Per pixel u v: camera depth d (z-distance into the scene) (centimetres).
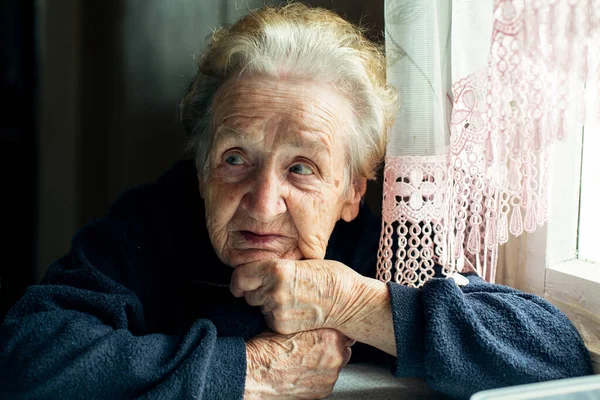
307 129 98
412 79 104
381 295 98
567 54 79
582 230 122
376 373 114
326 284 97
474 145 96
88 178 152
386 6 107
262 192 97
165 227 115
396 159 106
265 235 102
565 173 119
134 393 86
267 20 106
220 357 91
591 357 101
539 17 81
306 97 99
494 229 100
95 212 154
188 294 113
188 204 117
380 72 112
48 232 153
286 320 96
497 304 100
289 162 100
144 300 110
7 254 151
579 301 114
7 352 88
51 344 86
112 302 97
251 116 98
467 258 119
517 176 92
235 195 99
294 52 101
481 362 93
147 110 151
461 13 95
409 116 104
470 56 94
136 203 117
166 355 89
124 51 148
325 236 105
